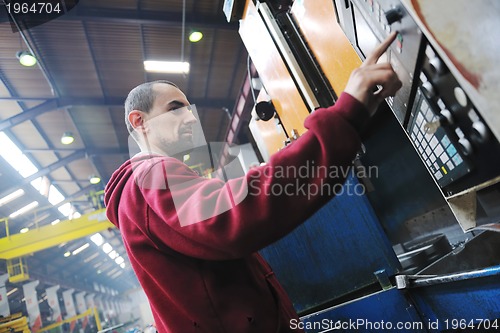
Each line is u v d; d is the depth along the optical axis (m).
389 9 0.53
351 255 0.95
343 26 0.82
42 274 12.00
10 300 10.72
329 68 1.03
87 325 12.98
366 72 0.48
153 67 6.47
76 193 11.45
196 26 5.64
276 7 1.27
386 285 0.88
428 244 1.03
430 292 0.75
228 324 0.53
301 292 1.01
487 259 0.66
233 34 6.00
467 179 0.60
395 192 1.27
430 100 0.58
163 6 5.41
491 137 0.48
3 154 7.74
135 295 25.47
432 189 1.08
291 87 1.19
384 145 1.24
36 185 9.47
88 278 18.28
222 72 6.95
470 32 0.39
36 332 9.04
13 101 6.93
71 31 5.46
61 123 7.91
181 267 0.55
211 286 0.54
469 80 0.42
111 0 5.16
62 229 6.30
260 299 0.57
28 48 5.62
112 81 6.87
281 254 1.05
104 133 8.66
